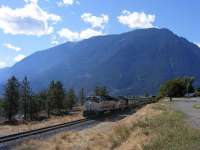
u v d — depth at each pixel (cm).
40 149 2306
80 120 4872
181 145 1778
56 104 10812
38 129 3525
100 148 2228
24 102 9719
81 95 15538
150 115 4272
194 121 3169
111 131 2903
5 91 9288
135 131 2556
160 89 14538
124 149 1989
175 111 4691
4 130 3628
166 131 2336
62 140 2655
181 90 13975
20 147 2372
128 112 6925
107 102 6203
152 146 1825
